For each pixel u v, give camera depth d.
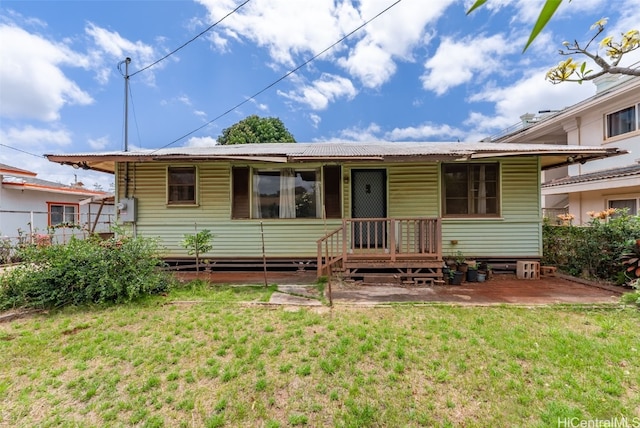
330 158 5.89
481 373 2.94
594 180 9.00
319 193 7.50
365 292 5.54
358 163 6.94
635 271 5.58
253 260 7.46
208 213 7.44
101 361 3.25
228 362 3.19
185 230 7.44
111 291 4.80
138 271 5.18
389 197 7.40
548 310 4.46
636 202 8.85
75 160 6.27
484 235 7.15
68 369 3.12
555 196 12.97
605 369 2.94
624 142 9.23
